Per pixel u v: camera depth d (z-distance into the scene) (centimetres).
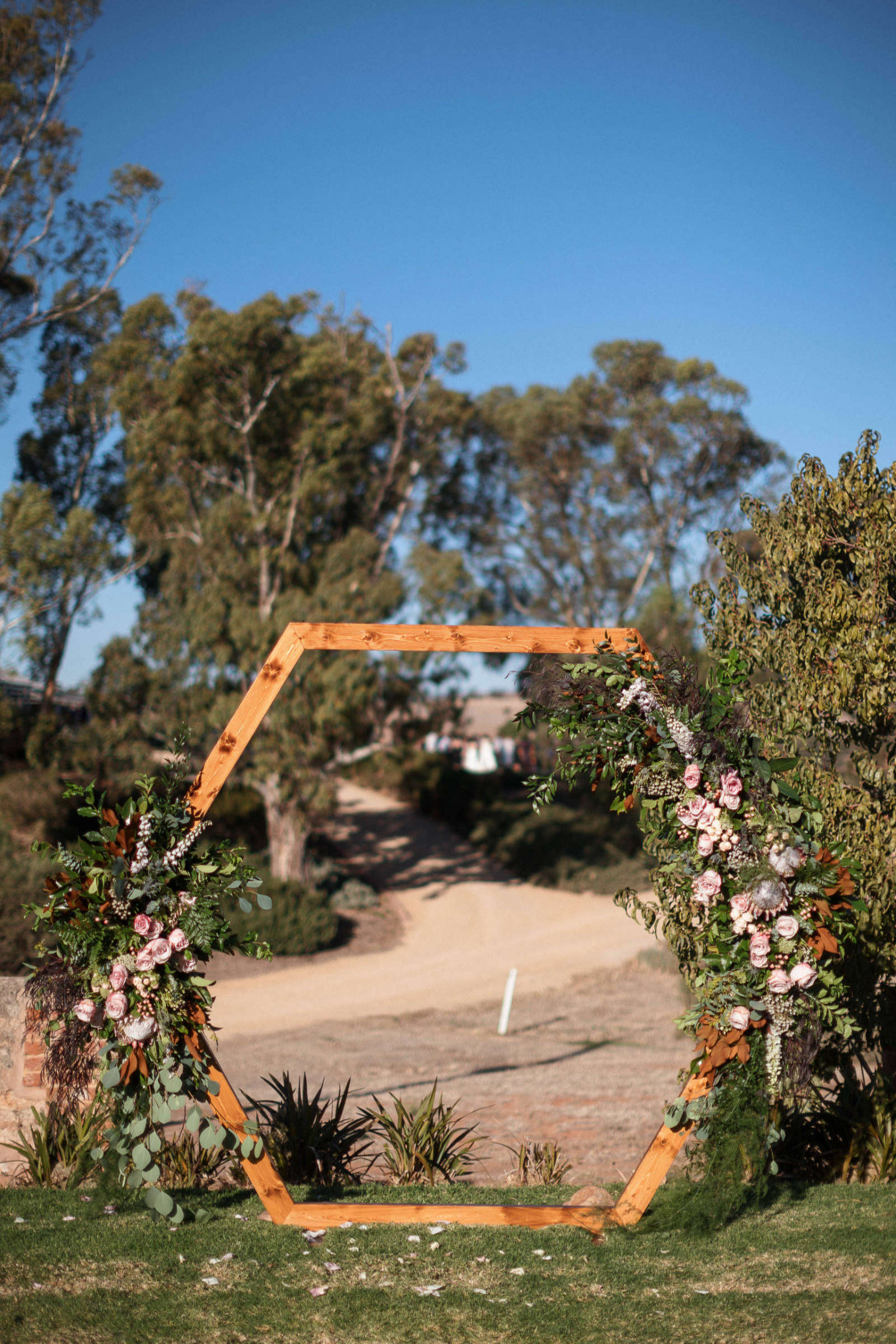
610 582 4816
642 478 4688
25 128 2934
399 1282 452
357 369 3325
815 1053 568
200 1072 518
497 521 4869
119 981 506
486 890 3541
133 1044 511
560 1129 932
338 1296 436
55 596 2855
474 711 6894
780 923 518
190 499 3216
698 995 552
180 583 3002
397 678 3114
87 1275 455
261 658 2758
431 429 3797
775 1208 552
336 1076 1307
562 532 4834
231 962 2575
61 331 4166
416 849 4084
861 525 695
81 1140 618
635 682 554
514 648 571
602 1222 531
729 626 739
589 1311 421
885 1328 400
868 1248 487
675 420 4444
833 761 717
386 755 4809
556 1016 1980
